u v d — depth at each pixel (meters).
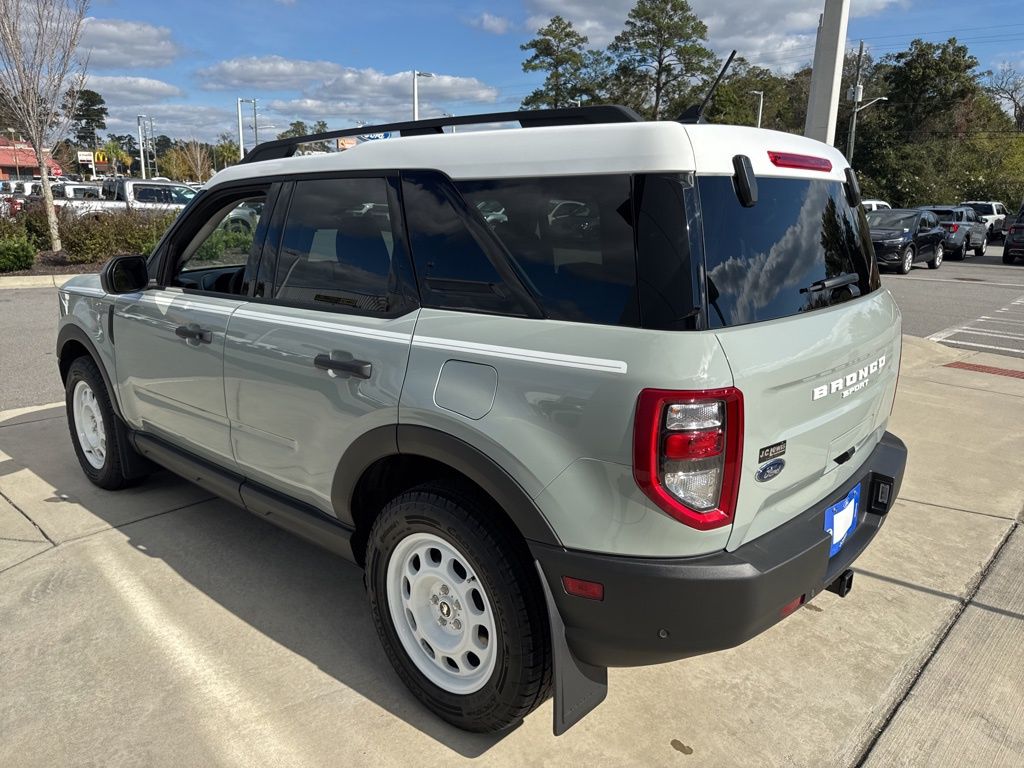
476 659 2.41
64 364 4.43
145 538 3.77
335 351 2.56
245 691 2.63
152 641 2.91
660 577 1.92
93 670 2.73
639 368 1.86
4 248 14.88
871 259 2.82
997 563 3.58
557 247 2.10
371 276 2.56
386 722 2.49
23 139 16.45
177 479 4.57
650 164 1.96
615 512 1.93
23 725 2.45
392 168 2.54
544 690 2.27
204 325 3.15
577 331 2.00
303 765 2.29
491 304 2.22
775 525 2.16
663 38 44.22
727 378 1.85
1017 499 4.33
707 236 1.95
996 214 33.34
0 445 5.11
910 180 46.62
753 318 2.04
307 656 2.84
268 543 3.75
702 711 2.56
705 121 2.32
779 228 2.22
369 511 2.73
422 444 2.28
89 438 4.38
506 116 2.43
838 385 2.30
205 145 65.12
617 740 2.42
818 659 2.85
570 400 1.96
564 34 45.09
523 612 2.15
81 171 70.81
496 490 2.11
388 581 2.53
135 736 2.41
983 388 6.91
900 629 3.04
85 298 4.06
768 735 2.45
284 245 2.94
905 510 4.17
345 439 2.55
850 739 2.43
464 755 2.35
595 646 2.07
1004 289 16.09
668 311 1.89
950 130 49.91
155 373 3.54
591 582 1.99
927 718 2.52
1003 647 2.92
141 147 58.22
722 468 1.90
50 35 15.16
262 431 2.96
